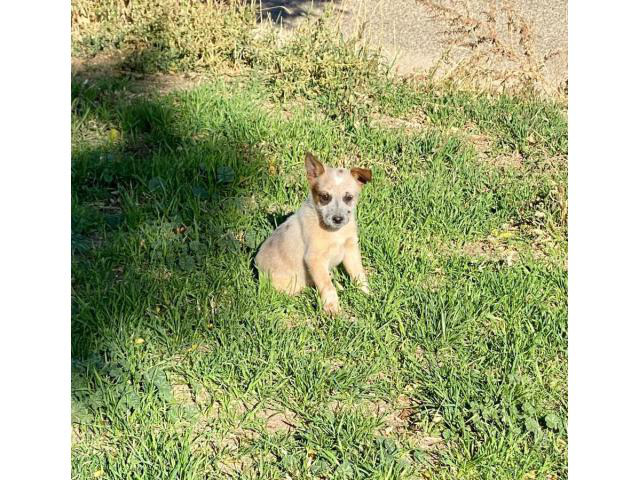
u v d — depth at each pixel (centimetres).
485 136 267
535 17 343
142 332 167
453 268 196
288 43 299
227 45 296
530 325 176
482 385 159
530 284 189
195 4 307
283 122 257
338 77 282
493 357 166
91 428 148
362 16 336
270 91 280
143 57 286
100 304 172
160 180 217
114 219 206
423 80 294
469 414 153
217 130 248
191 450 142
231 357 163
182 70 290
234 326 171
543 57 313
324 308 180
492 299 184
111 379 156
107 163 226
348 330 172
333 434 146
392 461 140
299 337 170
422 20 342
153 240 196
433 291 187
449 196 226
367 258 200
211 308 175
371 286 188
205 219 208
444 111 276
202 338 169
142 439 142
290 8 347
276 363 162
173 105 258
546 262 203
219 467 140
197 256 192
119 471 136
